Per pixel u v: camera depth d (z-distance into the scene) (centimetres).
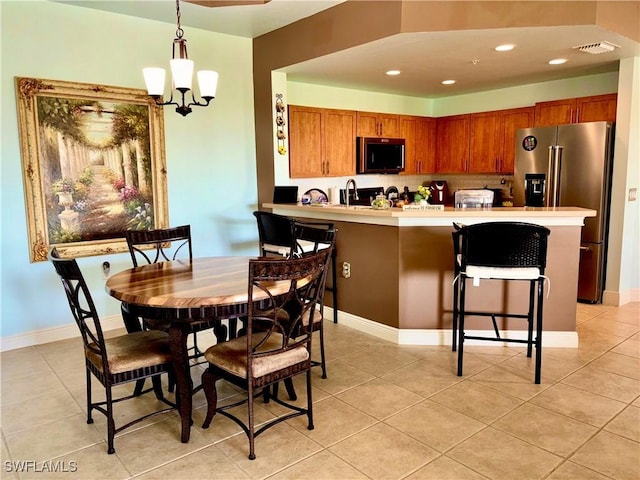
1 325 370
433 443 236
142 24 416
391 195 659
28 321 381
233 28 450
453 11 333
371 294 396
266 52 473
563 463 218
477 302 366
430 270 367
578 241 352
